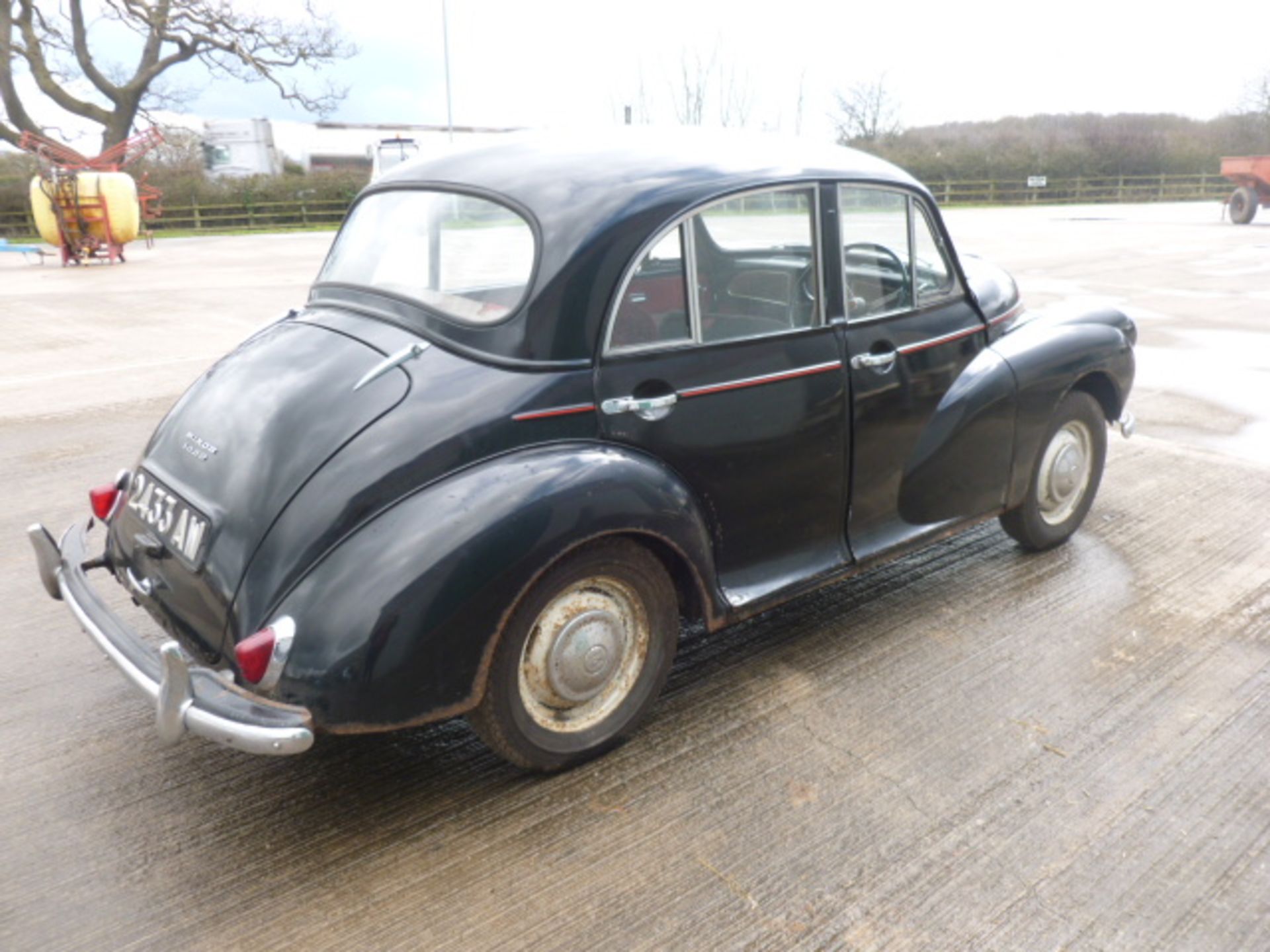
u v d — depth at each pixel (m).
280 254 21.77
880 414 3.47
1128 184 44.09
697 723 3.13
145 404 7.33
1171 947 2.25
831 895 2.40
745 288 3.09
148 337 10.30
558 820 2.68
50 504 5.18
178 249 23.86
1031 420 3.95
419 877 2.47
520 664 2.66
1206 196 45.53
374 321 2.95
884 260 3.52
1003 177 42.97
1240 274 14.16
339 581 2.40
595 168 3.01
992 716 3.16
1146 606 3.90
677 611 3.01
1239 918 2.33
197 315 11.85
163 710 2.33
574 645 2.75
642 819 2.68
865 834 2.62
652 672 2.99
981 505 3.92
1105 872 2.48
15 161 31.75
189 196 33.97
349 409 2.62
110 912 2.36
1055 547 4.46
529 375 2.69
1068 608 3.88
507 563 2.48
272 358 2.91
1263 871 2.48
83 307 12.58
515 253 2.82
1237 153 45.62
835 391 3.31
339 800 2.78
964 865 2.50
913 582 4.13
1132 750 2.97
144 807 2.75
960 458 3.76
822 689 3.32
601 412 2.78
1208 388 7.42
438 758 2.97
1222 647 3.57
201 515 2.61
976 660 3.50
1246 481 5.36
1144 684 3.34
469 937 2.28
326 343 2.90
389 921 2.33
